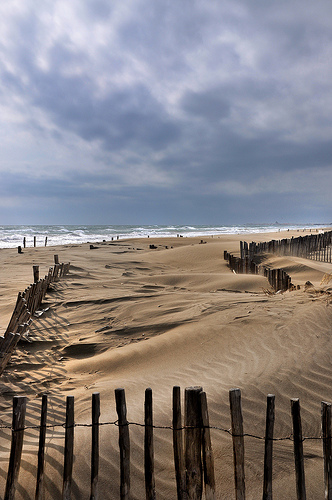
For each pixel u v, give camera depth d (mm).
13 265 16359
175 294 9336
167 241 34344
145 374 4906
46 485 2744
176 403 2326
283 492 2764
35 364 5633
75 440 3287
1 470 2875
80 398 4305
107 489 2754
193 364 5004
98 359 5605
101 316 7852
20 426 2414
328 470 2244
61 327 7309
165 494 2736
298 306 6656
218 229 91812
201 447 2340
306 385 4152
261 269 13617
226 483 2814
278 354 4945
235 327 6016
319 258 20953
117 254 21891
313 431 3459
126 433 2398
